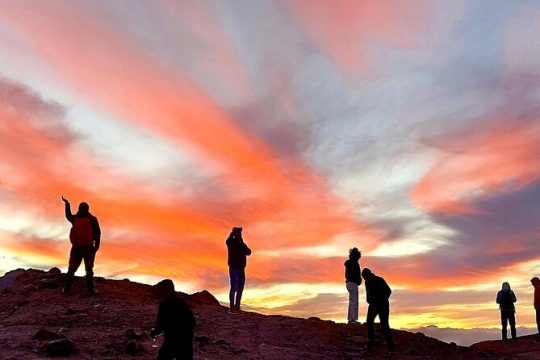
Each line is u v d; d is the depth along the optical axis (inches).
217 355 337.4
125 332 364.5
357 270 526.3
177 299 238.4
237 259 520.4
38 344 307.0
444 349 459.8
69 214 506.9
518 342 579.8
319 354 384.2
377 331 481.7
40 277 557.3
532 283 589.3
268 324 467.2
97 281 555.5
